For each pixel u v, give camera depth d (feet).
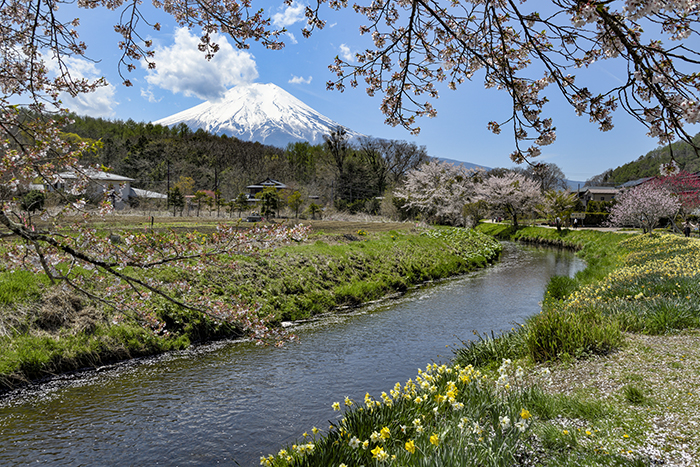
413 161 254.47
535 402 14.76
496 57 10.94
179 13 13.14
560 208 150.92
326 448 12.76
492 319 39.19
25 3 13.30
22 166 12.30
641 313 24.53
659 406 13.14
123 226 61.31
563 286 45.60
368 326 37.06
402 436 13.57
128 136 306.96
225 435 18.44
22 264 13.64
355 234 82.07
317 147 376.07
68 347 25.72
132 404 21.40
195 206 166.71
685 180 79.92
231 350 30.12
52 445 17.53
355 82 14.46
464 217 150.00
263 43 13.47
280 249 50.85
